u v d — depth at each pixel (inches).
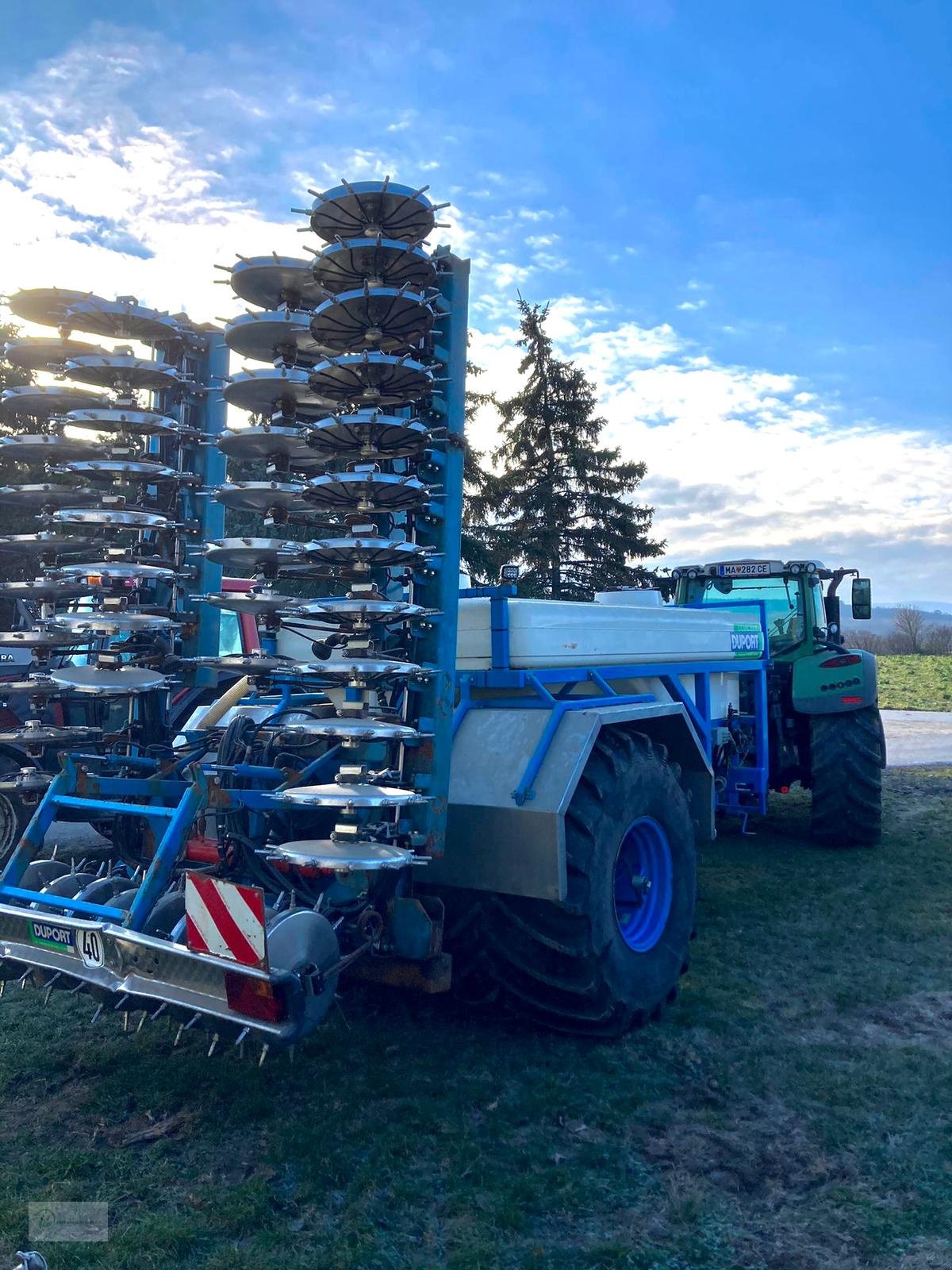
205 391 155.3
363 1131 108.5
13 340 140.0
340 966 105.4
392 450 123.2
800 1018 145.9
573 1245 89.9
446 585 124.6
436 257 128.4
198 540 159.0
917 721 738.2
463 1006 145.9
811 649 286.8
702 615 209.0
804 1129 111.9
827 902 209.6
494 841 127.4
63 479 159.3
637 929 148.3
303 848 104.0
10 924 110.0
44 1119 111.3
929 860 251.9
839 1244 90.6
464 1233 91.1
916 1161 104.7
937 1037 139.0
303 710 134.5
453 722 133.5
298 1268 84.8
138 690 122.0
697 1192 98.6
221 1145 105.7
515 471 878.4
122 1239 87.7
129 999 105.7
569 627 153.9
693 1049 134.3
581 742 131.9
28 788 131.0
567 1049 132.8
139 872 128.3
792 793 374.0
